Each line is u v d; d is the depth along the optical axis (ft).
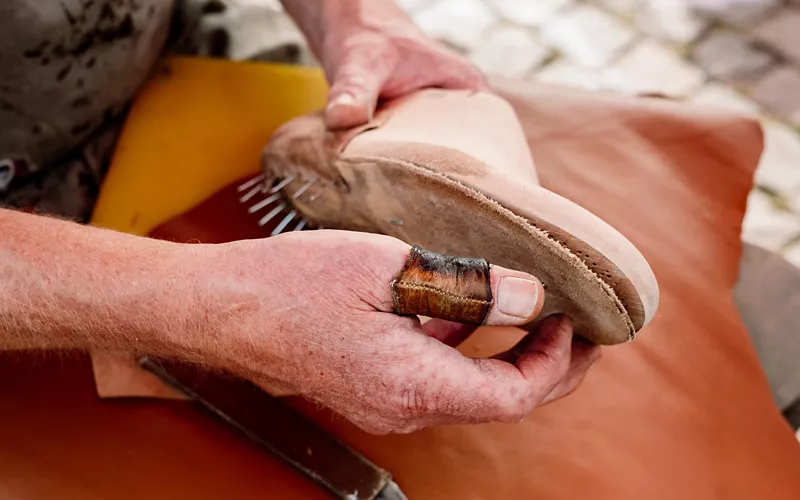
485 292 1.43
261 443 1.95
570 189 2.54
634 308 1.52
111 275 1.54
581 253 1.44
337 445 1.94
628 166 2.59
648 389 2.16
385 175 1.66
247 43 3.03
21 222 1.62
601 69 3.88
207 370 2.02
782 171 3.52
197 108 2.64
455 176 1.53
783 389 2.39
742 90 3.79
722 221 2.53
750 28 4.00
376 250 1.48
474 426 2.04
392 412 1.56
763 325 2.48
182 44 2.98
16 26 1.90
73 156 2.55
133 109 2.64
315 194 1.98
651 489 1.99
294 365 1.53
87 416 2.02
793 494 2.03
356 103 1.89
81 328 1.58
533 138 2.66
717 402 2.17
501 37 4.00
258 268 1.51
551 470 1.99
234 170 2.54
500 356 1.73
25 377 2.07
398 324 1.50
